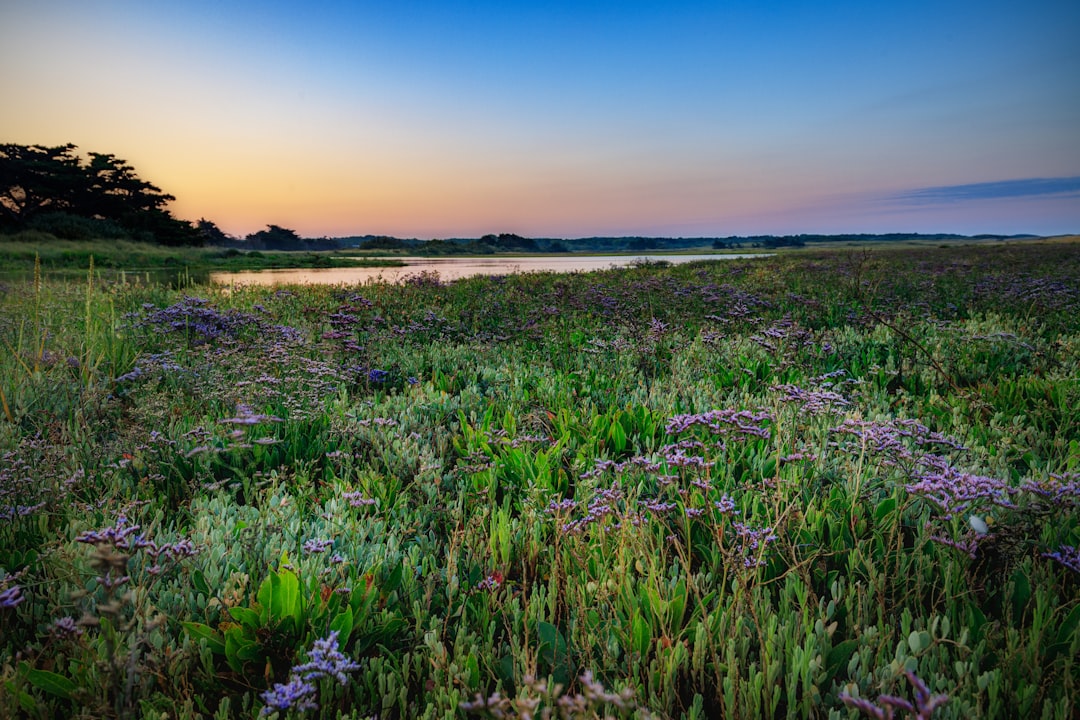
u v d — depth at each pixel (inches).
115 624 94.3
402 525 135.8
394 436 192.4
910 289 544.4
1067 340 307.4
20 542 126.6
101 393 213.9
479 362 296.0
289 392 215.3
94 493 149.2
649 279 577.6
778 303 454.6
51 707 86.7
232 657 95.5
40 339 253.9
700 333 329.1
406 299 481.7
